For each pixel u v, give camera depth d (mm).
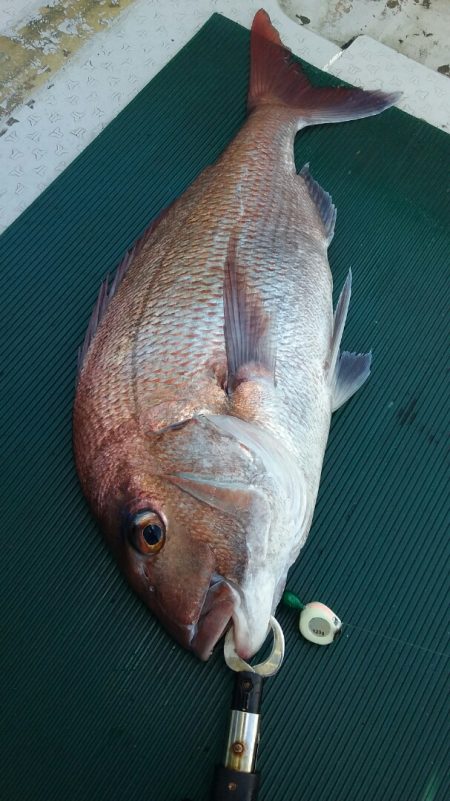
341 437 653
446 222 748
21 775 554
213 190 650
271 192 663
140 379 556
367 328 696
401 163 769
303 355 591
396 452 650
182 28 830
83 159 765
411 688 579
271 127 716
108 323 599
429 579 610
